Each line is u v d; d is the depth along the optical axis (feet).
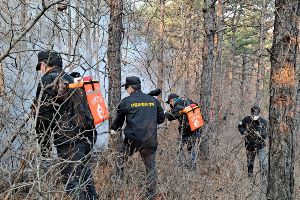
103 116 8.11
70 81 8.10
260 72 33.86
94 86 8.02
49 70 7.79
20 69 6.50
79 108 7.64
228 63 52.49
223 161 13.55
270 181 8.73
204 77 16.52
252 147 14.39
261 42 33.22
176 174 10.39
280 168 8.39
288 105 8.14
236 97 36.32
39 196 5.39
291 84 8.07
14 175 6.70
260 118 14.62
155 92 11.80
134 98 10.45
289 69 8.00
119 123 10.75
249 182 11.85
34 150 5.69
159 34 18.79
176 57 15.64
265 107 37.99
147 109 10.32
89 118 7.83
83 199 7.76
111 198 8.61
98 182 9.39
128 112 10.22
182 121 13.01
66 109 7.56
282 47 8.06
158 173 11.09
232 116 34.01
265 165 13.83
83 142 7.95
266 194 8.95
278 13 8.04
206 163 14.12
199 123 13.69
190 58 15.90
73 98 7.56
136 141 9.96
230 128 26.43
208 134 14.76
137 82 10.78
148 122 10.12
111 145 9.76
